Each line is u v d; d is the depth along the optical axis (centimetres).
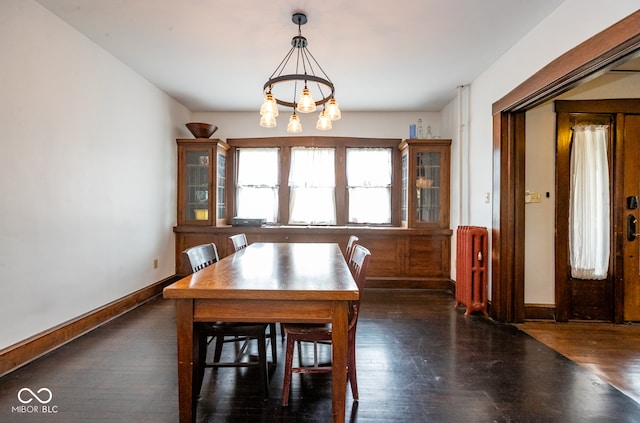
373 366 220
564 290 309
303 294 145
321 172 474
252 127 480
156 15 239
